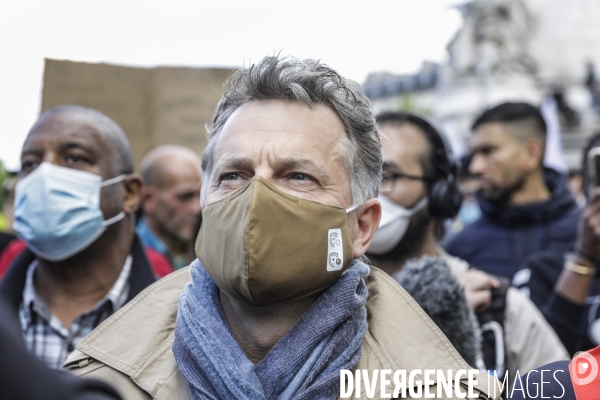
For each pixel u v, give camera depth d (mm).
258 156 1838
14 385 883
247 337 1884
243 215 1747
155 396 1849
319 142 1864
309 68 1929
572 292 3168
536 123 4602
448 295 2338
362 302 1884
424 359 1880
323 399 1759
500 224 4492
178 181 5160
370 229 2016
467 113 18609
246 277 1733
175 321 1999
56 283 2939
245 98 1923
